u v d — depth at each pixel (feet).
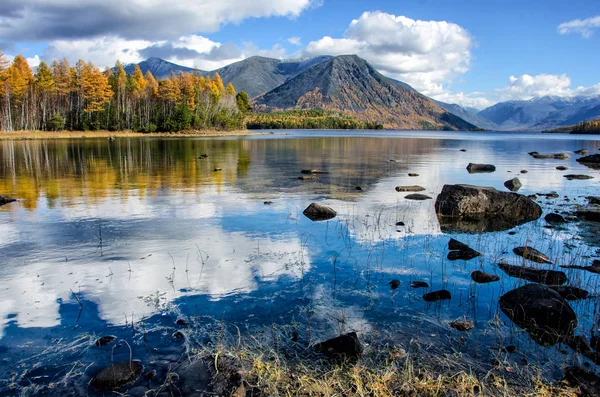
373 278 24.80
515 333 18.38
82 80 267.80
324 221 39.06
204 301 21.30
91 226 36.19
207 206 45.47
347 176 74.95
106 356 16.31
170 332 18.16
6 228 35.24
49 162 93.50
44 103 256.11
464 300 21.83
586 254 29.96
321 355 16.51
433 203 49.01
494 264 27.37
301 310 20.43
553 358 16.51
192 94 321.52
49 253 28.71
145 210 43.04
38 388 14.35
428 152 150.82
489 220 40.78
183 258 27.89
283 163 99.45
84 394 14.08
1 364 15.74
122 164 90.74
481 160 116.88
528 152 156.97
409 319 19.65
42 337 17.67
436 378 15.12
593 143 250.37
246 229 35.76
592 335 18.19
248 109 424.46
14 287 22.82
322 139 262.26
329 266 26.78
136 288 22.81
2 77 233.55
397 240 33.01
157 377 14.96
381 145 198.80
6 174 72.13
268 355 16.40
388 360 16.21
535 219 41.63
